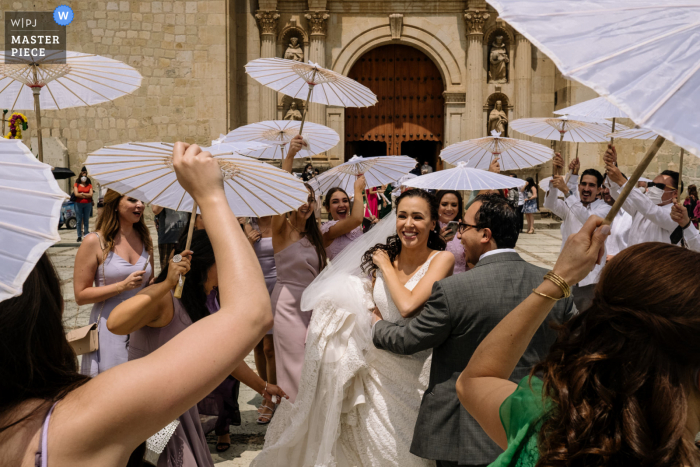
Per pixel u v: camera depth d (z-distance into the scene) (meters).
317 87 4.84
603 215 5.43
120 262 3.77
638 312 1.03
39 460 0.91
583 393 1.05
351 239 5.39
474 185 4.30
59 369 1.07
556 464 1.03
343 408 3.05
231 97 18.28
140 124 17.97
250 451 4.22
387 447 2.94
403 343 2.70
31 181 0.97
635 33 1.03
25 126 10.67
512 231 2.69
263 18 18.47
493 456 2.47
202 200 1.10
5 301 1.01
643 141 18.03
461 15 18.78
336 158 18.98
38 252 0.87
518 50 18.69
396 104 19.72
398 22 18.75
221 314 1.02
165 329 2.82
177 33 17.80
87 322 7.05
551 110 19.20
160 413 0.95
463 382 1.45
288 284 4.19
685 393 1.02
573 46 1.04
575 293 5.24
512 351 1.38
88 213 14.65
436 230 3.47
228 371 0.99
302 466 3.16
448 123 19.06
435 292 2.60
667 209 4.89
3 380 0.99
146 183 2.19
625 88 0.95
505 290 2.53
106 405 0.94
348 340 3.02
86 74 3.14
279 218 4.27
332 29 18.89
